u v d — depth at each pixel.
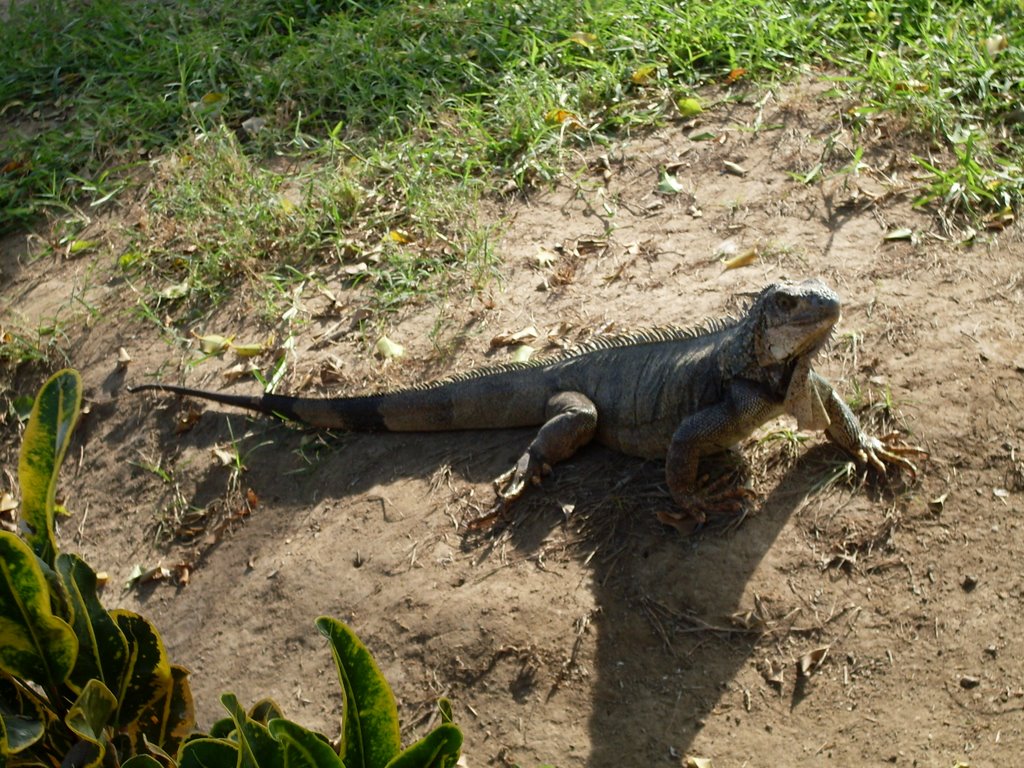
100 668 1.60
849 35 3.24
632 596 2.11
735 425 2.14
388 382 2.54
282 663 2.20
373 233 2.91
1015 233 2.55
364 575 2.25
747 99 3.08
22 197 3.31
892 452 2.21
